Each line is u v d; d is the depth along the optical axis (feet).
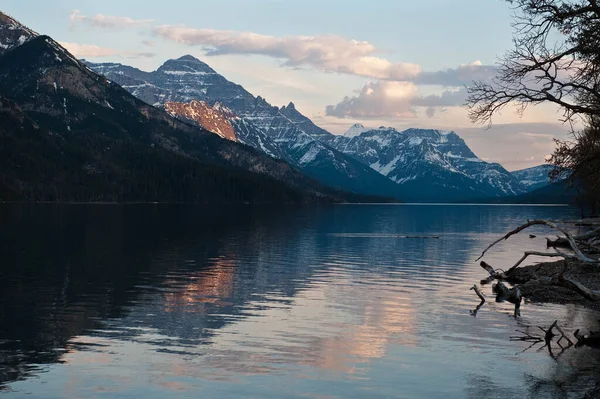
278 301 130.52
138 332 99.04
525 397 68.23
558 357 84.89
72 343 91.30
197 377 75.20
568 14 86.07
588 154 106.63
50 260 202.39
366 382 73.67
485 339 95.61
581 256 100.99
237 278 167.84
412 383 73.36
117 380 73.77
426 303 129.18
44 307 120.06
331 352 87.30
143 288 146.41
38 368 78.28
